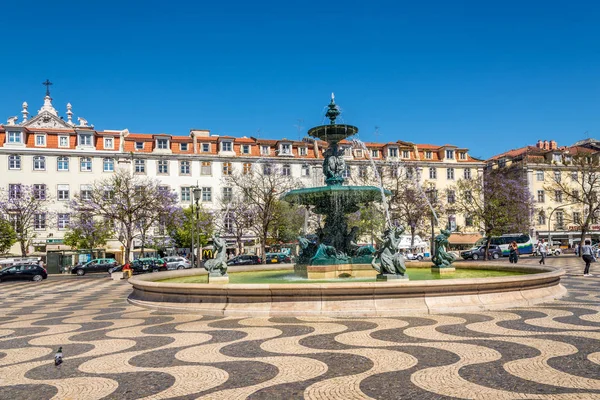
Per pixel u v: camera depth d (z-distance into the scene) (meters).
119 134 50.47
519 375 5.36
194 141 51.84
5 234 41.66
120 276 29.58
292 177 44.97
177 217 42.41
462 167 57.91
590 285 15.31
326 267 14.31
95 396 4.98
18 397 5.00
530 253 47.72
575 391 4.79
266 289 9.77
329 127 15.15
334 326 8.43
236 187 50.31
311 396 4.83
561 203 57.47
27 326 9.82
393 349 6.70
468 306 9.82
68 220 47.66
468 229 55.06
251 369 5.86
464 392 4.84
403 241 47.47
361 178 45.47
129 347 7.26
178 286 10.81
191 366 6.07
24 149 46.94
